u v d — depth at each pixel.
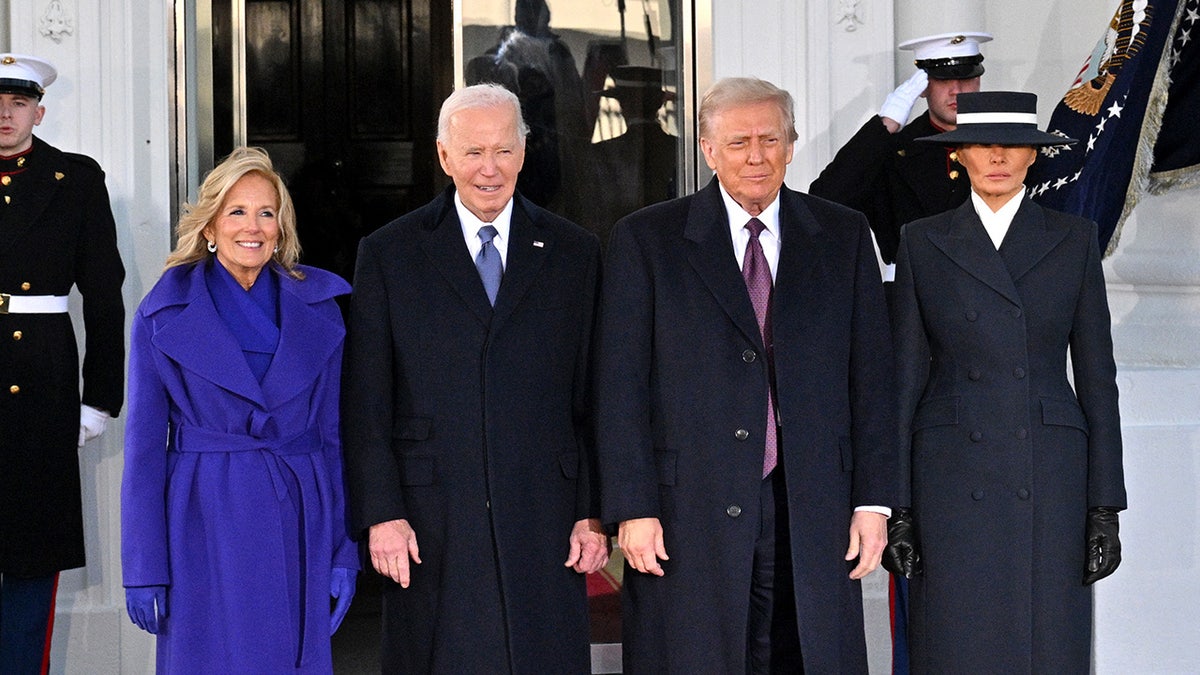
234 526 9.41
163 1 13.96
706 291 9.58
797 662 9.80
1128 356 13.30
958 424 9.84
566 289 10.05
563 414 9.99
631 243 9.77
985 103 9.98
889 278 12.53
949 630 9.84
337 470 9.98
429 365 9.80
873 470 9.58
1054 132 11.67
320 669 9.65
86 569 13.90
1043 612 9.74
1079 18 14.87
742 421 9.44
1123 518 12.24
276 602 9.45
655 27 15.72
